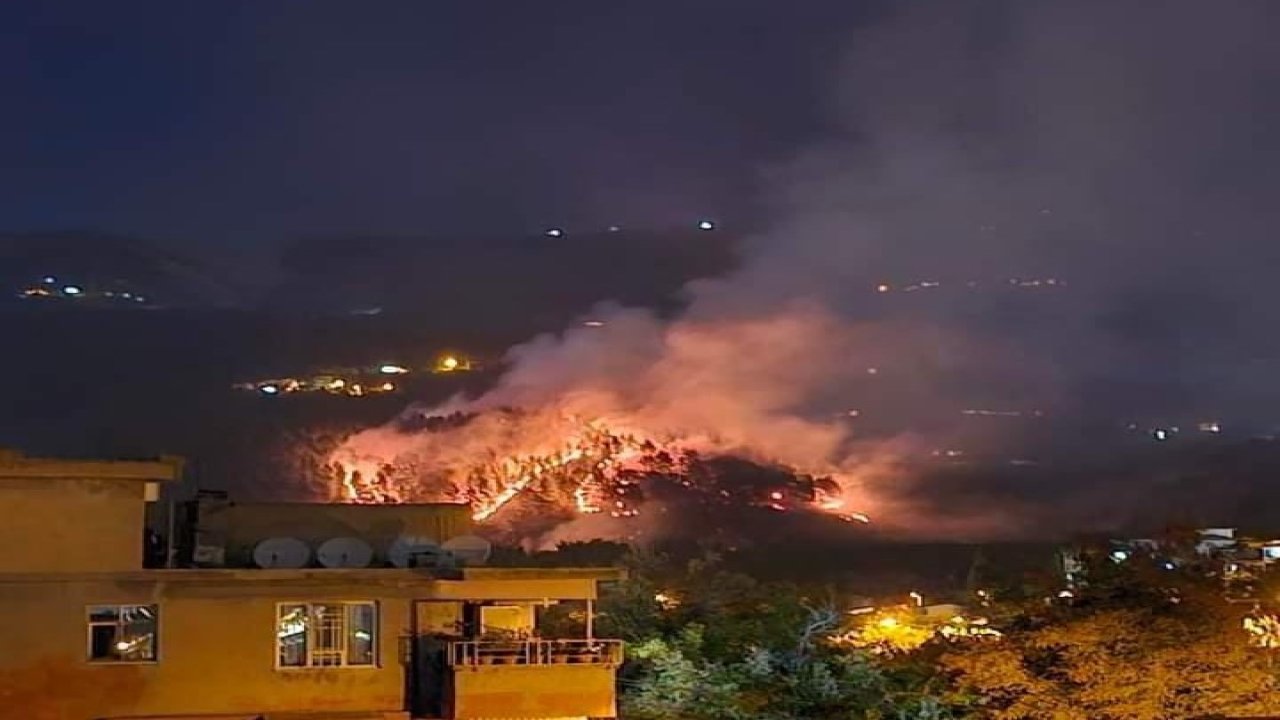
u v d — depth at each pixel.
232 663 30.44
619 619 40.03
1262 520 99.00
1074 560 41.16
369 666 31.16
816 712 35.25
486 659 30.86
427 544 33.47
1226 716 34.62
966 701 35.78
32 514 30.05
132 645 30.16
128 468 30.59
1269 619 37.00
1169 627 35.84
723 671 36.16
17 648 29.42
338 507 35.59
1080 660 35.69
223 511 34.66
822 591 55.41
